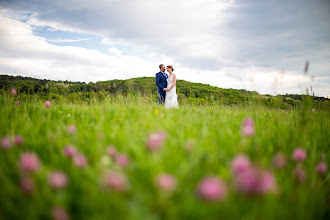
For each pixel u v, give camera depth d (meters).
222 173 1.04
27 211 0.88
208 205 0.85
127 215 0.82
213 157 1.25
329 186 1.31
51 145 1.52
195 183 1.04
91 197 0.92
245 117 3.52
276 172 1.22
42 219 0.90
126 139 1.65
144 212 0.85
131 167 1.14
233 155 1.41
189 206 0.86
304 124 2.18
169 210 0.87
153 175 1.01
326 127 2.51
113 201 0.86
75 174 1.11
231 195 0.87
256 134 2.11
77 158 1.10
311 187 1.17
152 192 0.97
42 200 0.90
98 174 1.06
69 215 0.90
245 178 0.75
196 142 1.44
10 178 1.11
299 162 1.33
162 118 2.77
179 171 1.05
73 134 1.72
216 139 1.69
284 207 0.97
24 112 2.45
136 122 2.36
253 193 0.74
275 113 3.89
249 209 0.86
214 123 2.43
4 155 1.31
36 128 1.92
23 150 1.45
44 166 1.13
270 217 0.87
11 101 3.10
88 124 2.38
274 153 1.61
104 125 2.26
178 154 1.30
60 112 2.89
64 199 0.92
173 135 1.83
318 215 1.04
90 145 1.63
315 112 3.43
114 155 1.29
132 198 0.94
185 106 5.80
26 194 0.89
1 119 2.05
